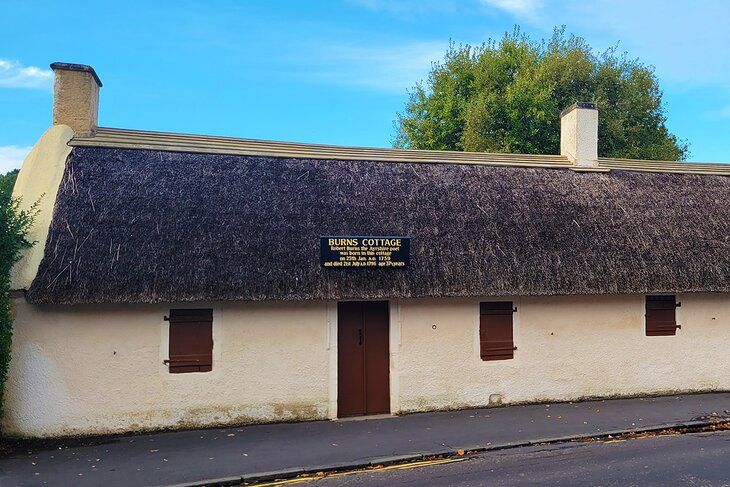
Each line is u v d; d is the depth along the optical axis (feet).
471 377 38.63
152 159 38.01
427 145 97.91
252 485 25.16
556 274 38.09
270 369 35.14
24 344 31.78
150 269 32.22
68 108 39.24
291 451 29.27
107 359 32.76
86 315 32.60
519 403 39.50
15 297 31.73
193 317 34.19
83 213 33.68
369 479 25.53
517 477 25.45
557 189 43.83
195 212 35.19
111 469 26.63
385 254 35.78
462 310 38.68
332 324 36.32
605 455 28.68
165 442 31.07
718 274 41.11
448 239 37.78
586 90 90.22
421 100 102.37
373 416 36.81
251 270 33.58
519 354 39.63
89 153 37.32
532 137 86.38
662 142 95.40
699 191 46.78
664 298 42.91
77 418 32.22
